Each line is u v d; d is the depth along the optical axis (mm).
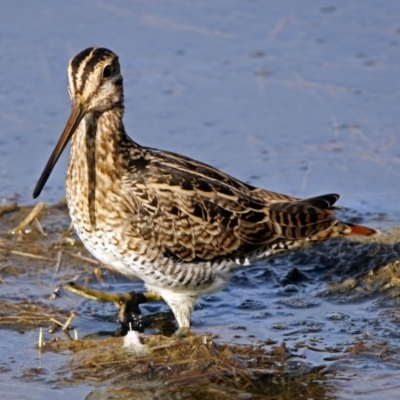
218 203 12289
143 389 11180
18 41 20125
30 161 16797
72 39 20172
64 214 15492
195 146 17172
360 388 11125
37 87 18766
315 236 12586
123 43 20188
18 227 14898
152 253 12055
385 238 14445
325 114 18047
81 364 11625
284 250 12688
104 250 12125
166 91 18797
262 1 21812
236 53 19984
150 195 12016
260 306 13141
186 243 12141
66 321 12695
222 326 12625
